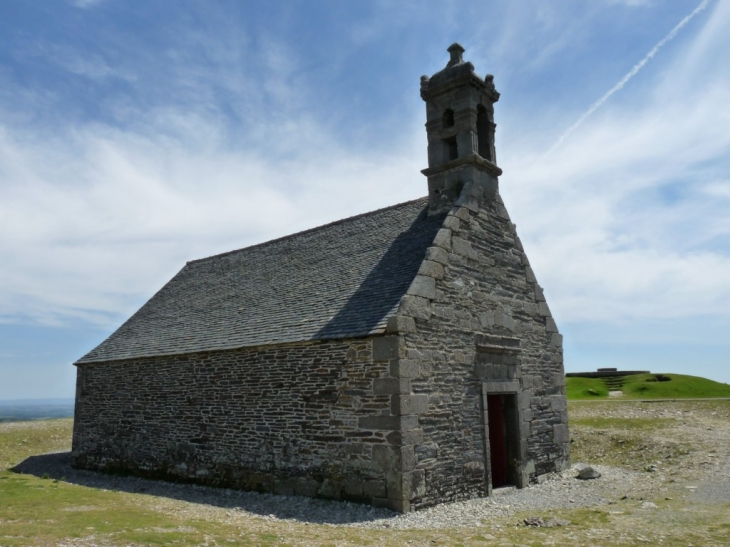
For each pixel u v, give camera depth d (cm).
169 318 1747
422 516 939
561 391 1463
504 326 1298
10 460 1825
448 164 1341
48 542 679
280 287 1504
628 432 1720
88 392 1688
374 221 1525
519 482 1246
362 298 1173
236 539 738
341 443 1053
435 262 1130
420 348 1048
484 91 1397
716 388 3002
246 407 1237
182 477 1352
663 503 997
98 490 1193
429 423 1037
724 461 1341
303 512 984
